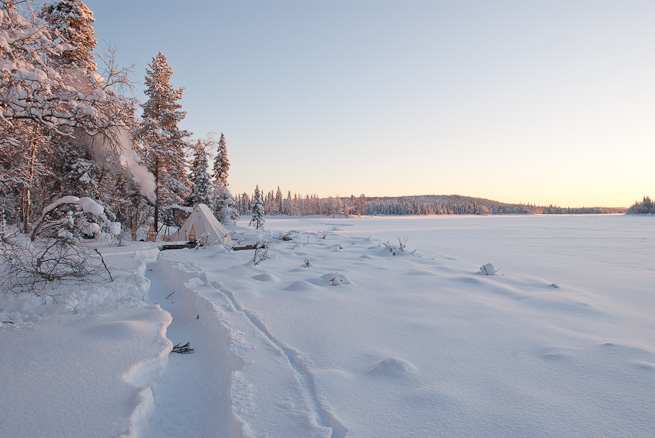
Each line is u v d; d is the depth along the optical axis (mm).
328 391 3561
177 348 5180
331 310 6500
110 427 2842
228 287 7930
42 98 6781
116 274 8398
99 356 4141
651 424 3008
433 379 3859
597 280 10352
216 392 4082
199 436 3359
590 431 2918
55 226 8000
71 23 15875
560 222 69000
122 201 21828
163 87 25609
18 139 9367
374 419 3102
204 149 28031
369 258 13945
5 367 3814
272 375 3867
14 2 6309
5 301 5926
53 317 5586
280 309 6469
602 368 4117
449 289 8320
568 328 5621
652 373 3953
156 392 4020
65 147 15734
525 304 7078
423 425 3014
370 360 4363
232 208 42312
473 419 3102
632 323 5934
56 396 3281
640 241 25469
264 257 12148
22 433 2738
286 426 2955
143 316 5711
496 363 4297
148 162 21141
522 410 3246
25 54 6707
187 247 17594
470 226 54125
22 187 14625
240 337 4969
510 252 18484
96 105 7523
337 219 107000
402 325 5707
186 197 34906
